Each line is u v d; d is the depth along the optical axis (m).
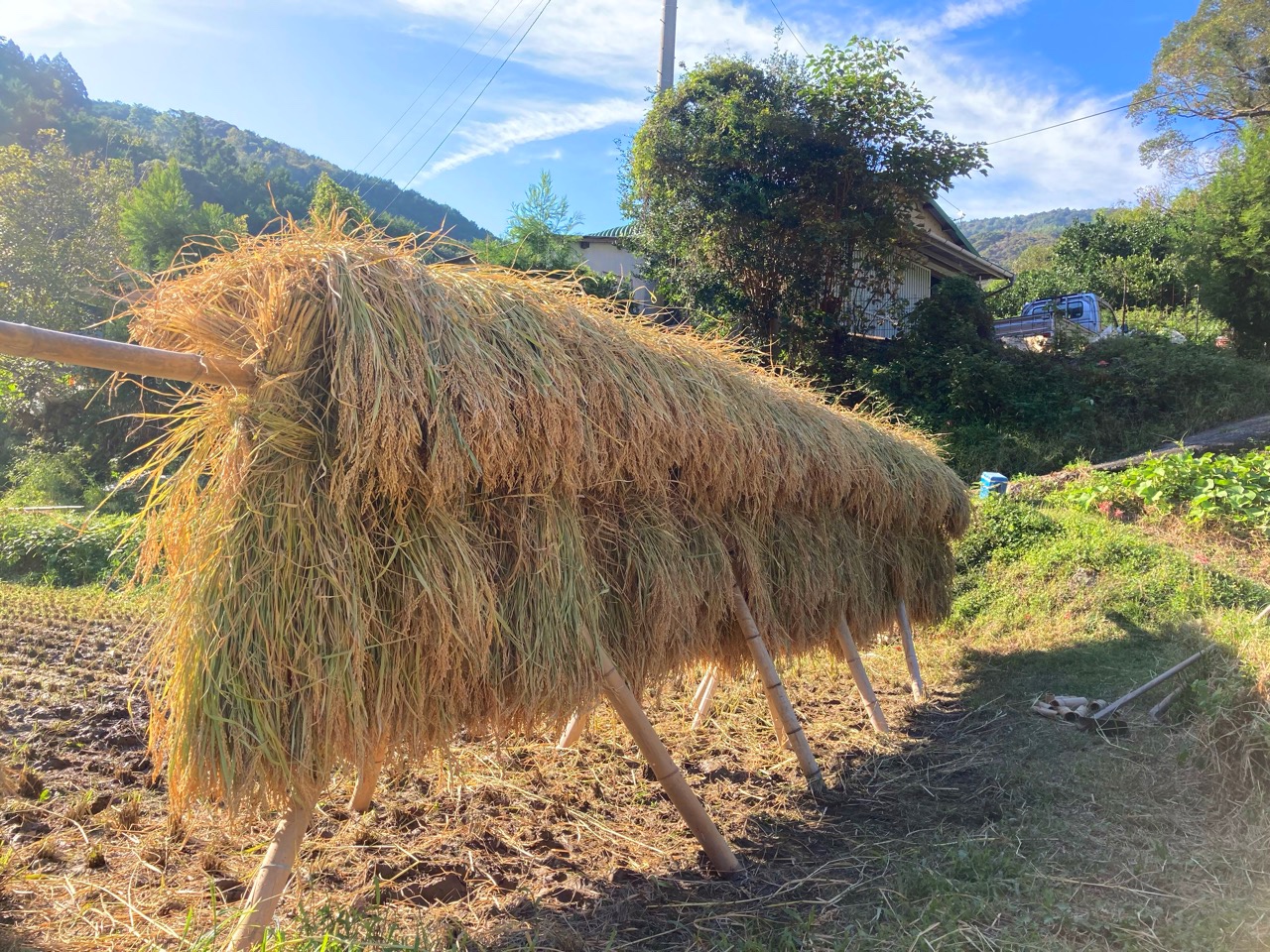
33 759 4.01
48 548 9.51
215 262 2.73
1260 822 3.56
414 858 3.33
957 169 14.02
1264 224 16.83
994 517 8.85
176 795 2.39
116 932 2.62
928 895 3.13
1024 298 27.73
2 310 16.81
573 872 3.36
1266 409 14.12
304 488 2.52
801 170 14.16
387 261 2.82
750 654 4.54
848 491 5.03
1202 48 20.08
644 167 14.44
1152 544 8.20
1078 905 3.00
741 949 2.79
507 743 4.60
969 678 6.30
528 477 2.97
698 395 3.73
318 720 2.43
